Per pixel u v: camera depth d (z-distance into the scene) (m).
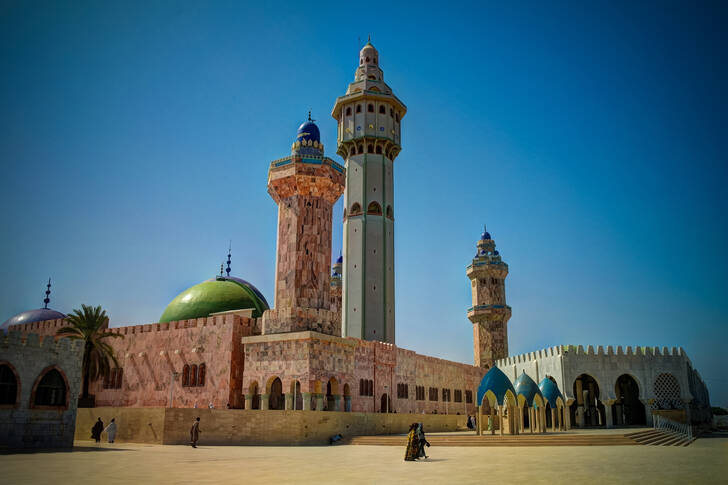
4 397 32.59
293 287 52.44
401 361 66.44
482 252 108.06
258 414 40.25
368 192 78.50
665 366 59.19
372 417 47.25
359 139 80.00
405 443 40.31
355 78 85.81
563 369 58.88
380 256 76.38
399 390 65.38
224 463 25.61
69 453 30.67
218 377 53.75
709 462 25.83
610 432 44.66
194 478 19.86
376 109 81.06
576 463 25.52
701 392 74.94
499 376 43.44
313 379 48.44
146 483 18.42
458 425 59.31
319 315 52.19
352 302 75.12
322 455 30.83
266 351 51.00
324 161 55.03
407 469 23.14
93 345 54.72
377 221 77.56
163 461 26.33
